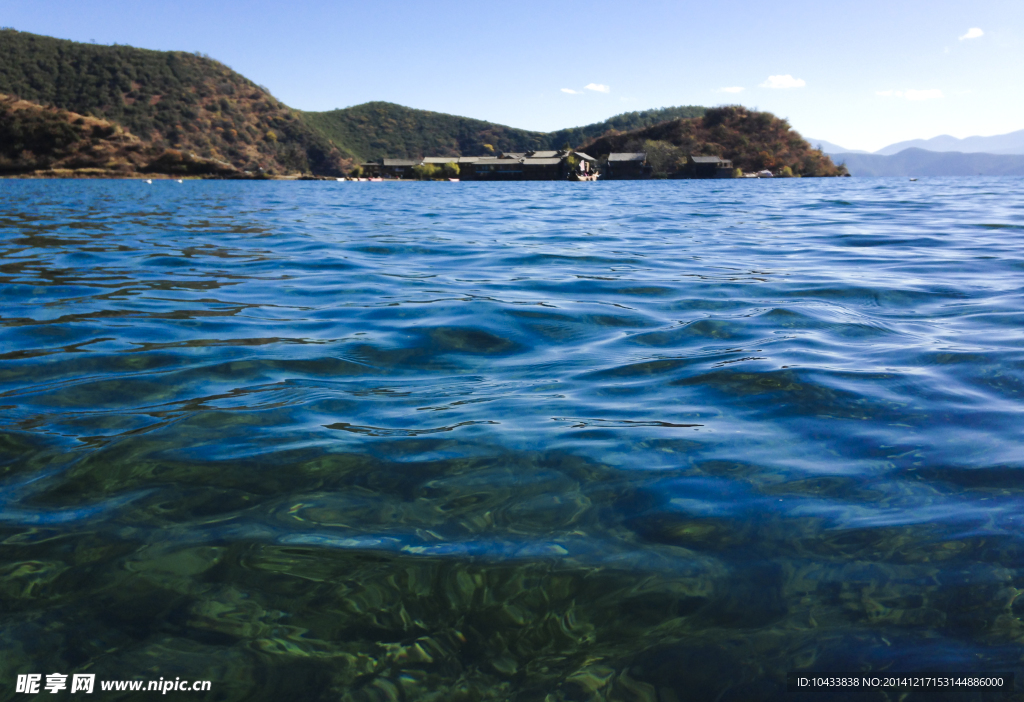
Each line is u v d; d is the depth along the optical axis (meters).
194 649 1.48
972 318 4.46
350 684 1.40
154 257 7.85
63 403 2.88
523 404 2.91
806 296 5.31
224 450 2.40
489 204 22.53
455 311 4.81
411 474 2.24
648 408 2.85
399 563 1.76
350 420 2.71
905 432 2.56
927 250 8.17
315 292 5.63
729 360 3.53
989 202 18.70
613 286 5.87
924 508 2.01
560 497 2.09
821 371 3.30
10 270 6.71
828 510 2.01
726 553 1.80
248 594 1.65
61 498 2.06
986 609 1.58
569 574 1.73
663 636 1.53
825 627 1.54
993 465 2.26
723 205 20.30
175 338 4.04
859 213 15.30
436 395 3.04
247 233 11.13
